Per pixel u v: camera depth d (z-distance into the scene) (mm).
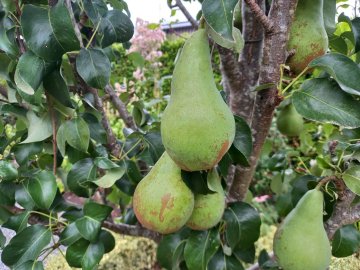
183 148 226
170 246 376
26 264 302
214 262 358
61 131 332
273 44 250
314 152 624
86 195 346
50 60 260
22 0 294
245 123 292
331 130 525
